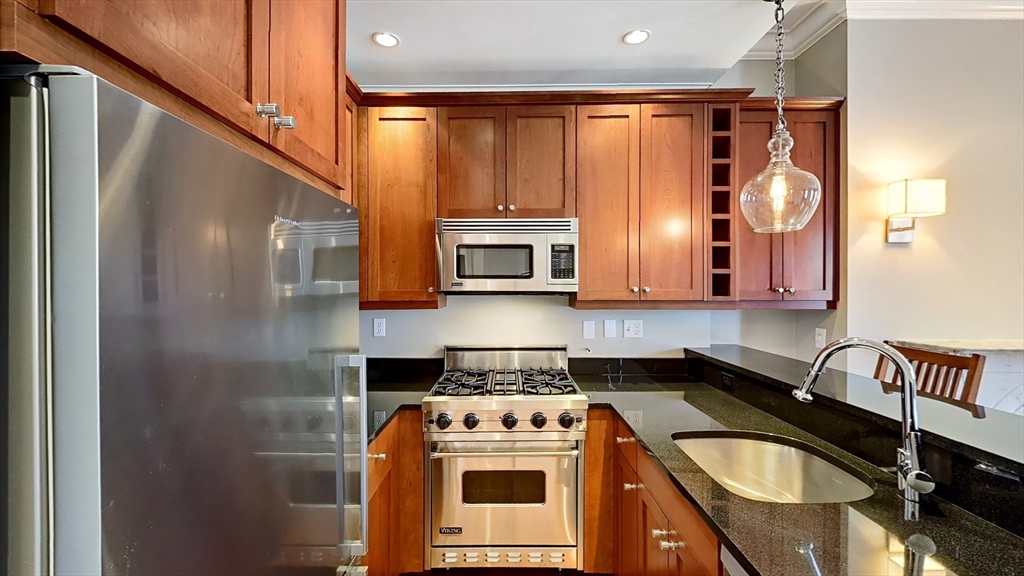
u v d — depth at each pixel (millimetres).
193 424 521
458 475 1949
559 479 1955
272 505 688
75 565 407
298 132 898
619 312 2520
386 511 1783
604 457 1963
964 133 2246
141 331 450
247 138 737
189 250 515
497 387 2096
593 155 2156
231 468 587
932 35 2242
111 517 419
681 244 2156
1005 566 737
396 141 2158
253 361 636
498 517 1963
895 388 1462
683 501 1131
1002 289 2244
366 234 2162
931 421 1085
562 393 1992
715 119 2301
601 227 2156
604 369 2516
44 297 400
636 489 1605
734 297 2170
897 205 2168
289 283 745
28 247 398
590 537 1962
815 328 2445
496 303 2510
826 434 1374
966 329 2242
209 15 627
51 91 397
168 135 485
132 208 440
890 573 724
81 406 402
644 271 2156
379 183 2160
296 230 772
